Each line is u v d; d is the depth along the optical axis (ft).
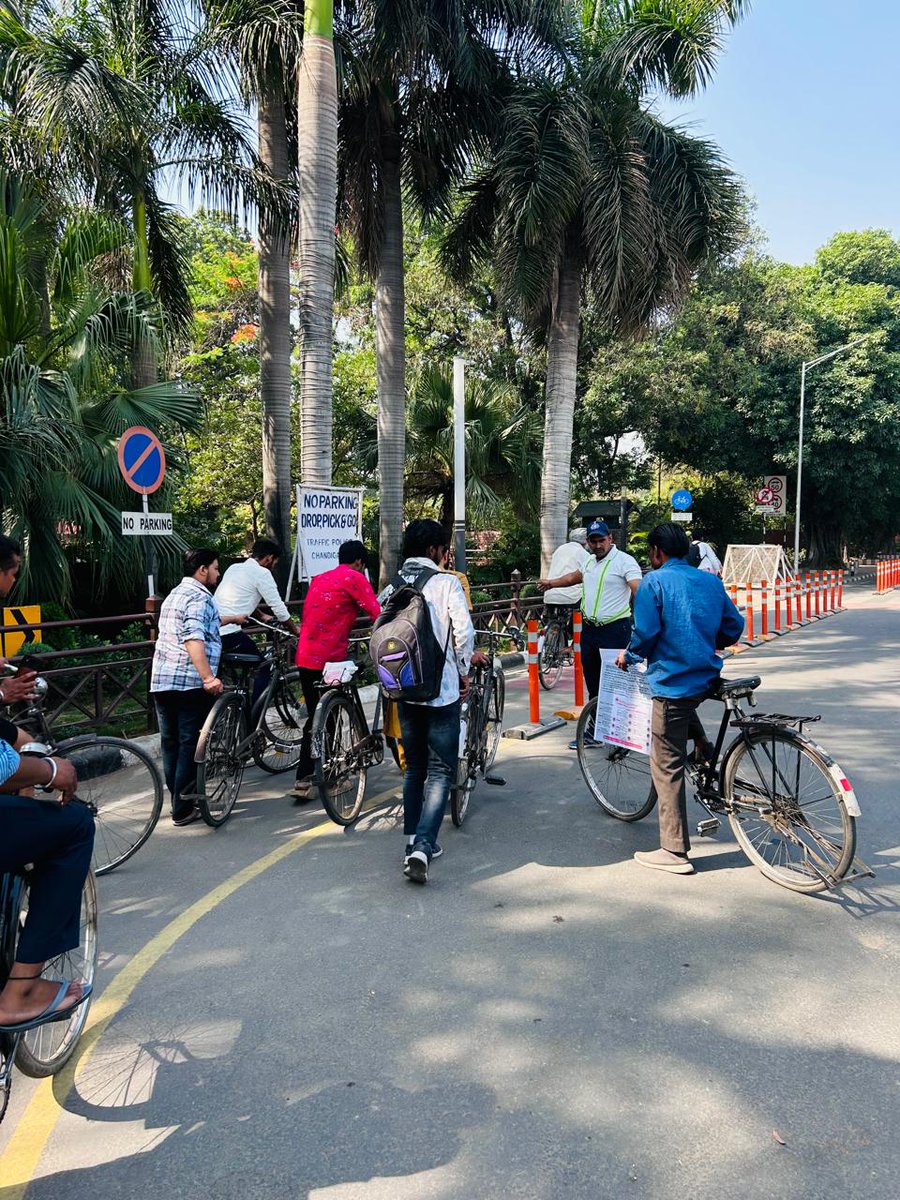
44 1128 8.81
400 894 14.29
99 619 23.70
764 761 14.70
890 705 28.76
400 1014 10.66
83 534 31.83
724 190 46.44
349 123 43.96
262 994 11.23
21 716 13.98
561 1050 9.84
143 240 38.17
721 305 93.91
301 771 19.49
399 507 46.55
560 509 48.21
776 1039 9.99
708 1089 9.09
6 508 27.81
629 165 42.98
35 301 29.99
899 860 15.42
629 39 43.29
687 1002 10.81
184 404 34.14
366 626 35.88
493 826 17.56
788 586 53.16
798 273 129.59
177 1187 7.93
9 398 26.89
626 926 12.96
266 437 42.47
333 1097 9.11
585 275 48.93
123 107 32.68
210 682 17.04
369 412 64.39
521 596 50.21
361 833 17.47
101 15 36.86
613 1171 7.95
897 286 130.31
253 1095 9.20
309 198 32.30
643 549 93.30
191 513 61.62
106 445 31.91
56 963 10.29
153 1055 10.01
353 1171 8.04
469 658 15.17
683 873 14.94
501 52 42.80
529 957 12.03
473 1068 9.54
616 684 16.84
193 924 13.38
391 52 37.11
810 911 13.46
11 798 8.77
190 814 18.15
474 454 56.29
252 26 34.63
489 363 78.59
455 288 55.47
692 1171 7.93
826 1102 8.87
